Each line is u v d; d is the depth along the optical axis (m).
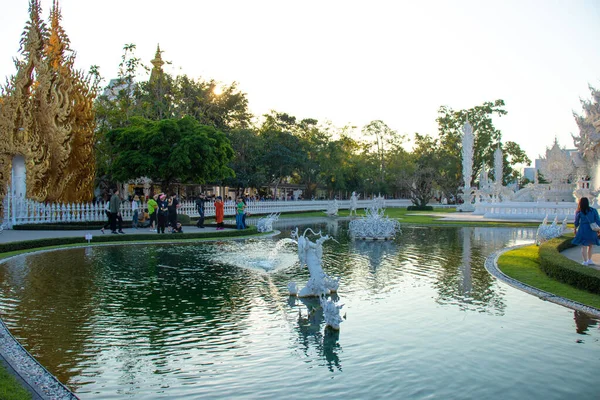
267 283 13.73
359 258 18.80
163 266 16.44
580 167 40.84
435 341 8.71
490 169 80.56
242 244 23.22
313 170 69.00
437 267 16.64
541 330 9.38
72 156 32.91
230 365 7.55
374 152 84.12
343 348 8.34
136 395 6.48
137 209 30.52
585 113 38.28
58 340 8.64
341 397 6.45
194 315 10.32
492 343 8.62
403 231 32.44
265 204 51.53
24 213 29.08
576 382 7.03
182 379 7.02
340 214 56.94
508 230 33.34
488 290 12.89
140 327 9.45
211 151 32.53
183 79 52.03
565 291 12.53
